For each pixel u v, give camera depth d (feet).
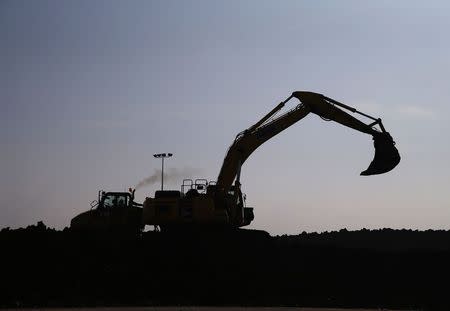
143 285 127.54
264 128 149.69
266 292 131.64
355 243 211.61
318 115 147.95
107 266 135.13
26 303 112.37
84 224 157.58
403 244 210.59
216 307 114.52
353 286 139.44
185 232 150.30
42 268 130.72
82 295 120.57
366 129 144.36
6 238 145.07
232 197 150.10
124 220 157.58
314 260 150.92
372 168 142.20
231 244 148.56
